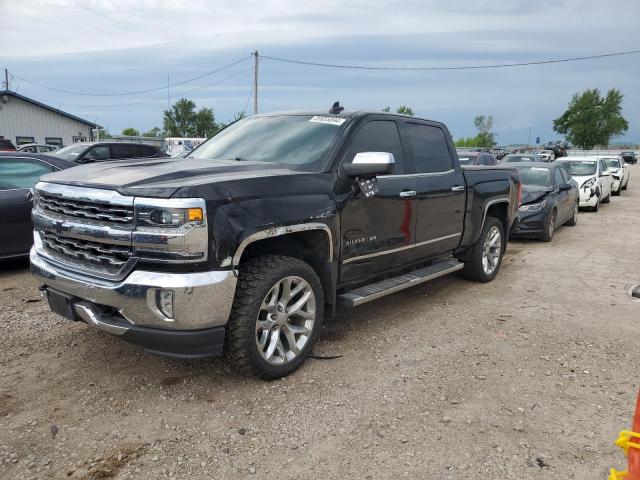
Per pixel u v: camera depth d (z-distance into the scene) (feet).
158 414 10.89
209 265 10.53
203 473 9.12
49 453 9.52
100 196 10.87
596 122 264.31
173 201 10.15
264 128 15.96
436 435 10.37
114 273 10.85
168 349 10.78
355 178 13.61
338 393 11.94
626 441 5.67
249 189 11.30
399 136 16.38
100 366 12.96
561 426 10.81
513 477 9.16
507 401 11.79
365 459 9.58
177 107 197.26
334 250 13.34
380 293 15.02
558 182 35.45
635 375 13.26
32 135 102.83
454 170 18.74
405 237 16.02
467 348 14.80
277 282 11.86
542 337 15.78
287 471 9.23
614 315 17.98
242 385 12.14
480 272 21.43
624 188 79.87
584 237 35.17
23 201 21.48
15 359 13.28
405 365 13.55
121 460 9.39
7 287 19.61
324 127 14.76
